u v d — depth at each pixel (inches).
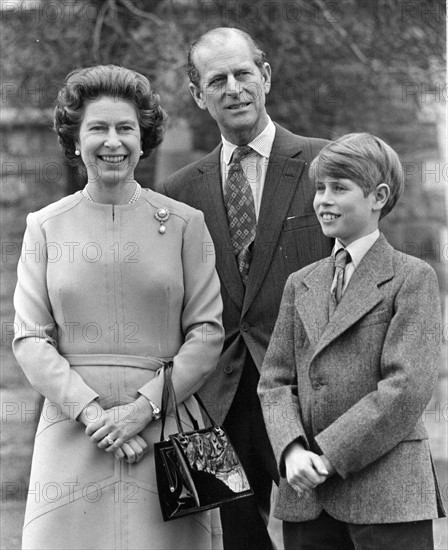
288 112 363.9
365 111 376.5
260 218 207.0
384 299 172.1
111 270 183.9
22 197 395.9
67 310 183.5
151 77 357.7
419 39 366.0
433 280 173.0
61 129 188.1
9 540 279.3
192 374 183.5
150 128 190.1
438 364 169.9
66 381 179.5
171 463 176.2
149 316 184.9
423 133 392.5
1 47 362.0
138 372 182.5
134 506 179.9
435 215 397.4
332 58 365.7
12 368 387.2
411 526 167.9
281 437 173.0
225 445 181.0
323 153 176.2
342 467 166.7
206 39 207.3
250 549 213.5
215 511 197.0
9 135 388.2
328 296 177.3
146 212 189.2
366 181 174.1
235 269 207.9
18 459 348.5
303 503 175.6
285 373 181.5
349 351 172.7
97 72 184.9
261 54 210.5
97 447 180.9
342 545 176.2
